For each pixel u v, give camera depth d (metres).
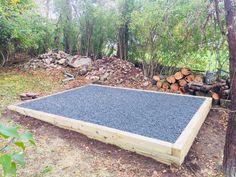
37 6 7.55
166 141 2.71
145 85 5.80
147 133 2.98
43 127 3.47
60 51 7.71
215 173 2.56
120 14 6.51
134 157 2.73
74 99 4.66
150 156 2.71
